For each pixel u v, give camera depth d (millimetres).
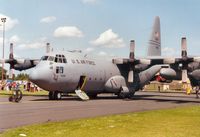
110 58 38375
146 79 41531
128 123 15148
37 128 13188
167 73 33750
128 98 38438
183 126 14391
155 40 46000
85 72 33219
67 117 17062
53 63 30391
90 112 19906
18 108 21484
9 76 40656
